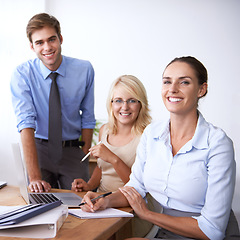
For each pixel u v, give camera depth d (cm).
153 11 472
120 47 486
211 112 448
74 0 499
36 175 211
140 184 174
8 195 172
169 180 157
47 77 251
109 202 152
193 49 457
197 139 152
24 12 474
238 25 441
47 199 162
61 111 255
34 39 234
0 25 479
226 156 146
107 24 489
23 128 232
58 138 246
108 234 123
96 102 496
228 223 155
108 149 202
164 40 469
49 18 232
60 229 120
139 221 184
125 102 211
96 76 495
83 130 276
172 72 155
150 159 166
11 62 477
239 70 441
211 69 450
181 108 154
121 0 484
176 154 156
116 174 210
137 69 480
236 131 439
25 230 114
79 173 253
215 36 448
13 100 243
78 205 150
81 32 499
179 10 462
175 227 144
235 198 415
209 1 450
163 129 166
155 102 473
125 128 219
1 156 477
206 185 150
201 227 140
